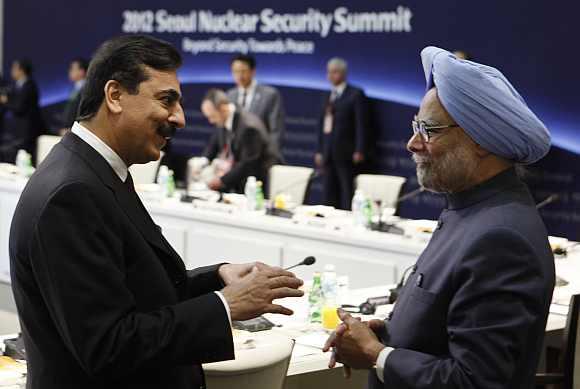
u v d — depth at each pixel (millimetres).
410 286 3184
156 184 9969
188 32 14336
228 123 10047
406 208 12055
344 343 3160
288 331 5043
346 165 12117
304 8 12984
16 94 15547
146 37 2979
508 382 2857
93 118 2957
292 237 8047
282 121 11672
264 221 8312
